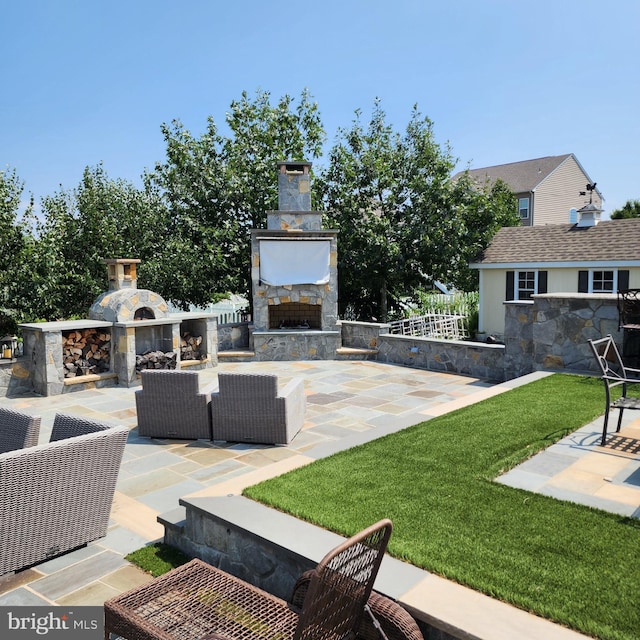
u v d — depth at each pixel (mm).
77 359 9484
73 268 14117
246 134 16000
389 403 7988
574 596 2504
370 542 2221
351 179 16281
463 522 3314
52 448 3555
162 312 10320
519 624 2307
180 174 15602
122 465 5492
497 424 5383
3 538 3363
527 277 16453
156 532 4078
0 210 10898
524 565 2791
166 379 6203
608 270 14930
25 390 9180
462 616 2357
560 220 31266
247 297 16141
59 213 13656
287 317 13141
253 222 15656
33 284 11180
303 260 11984
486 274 17328
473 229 16875
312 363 11602
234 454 5789
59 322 9602
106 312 9773
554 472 4141
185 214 15539
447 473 4156
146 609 2520
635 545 2994
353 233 15578
